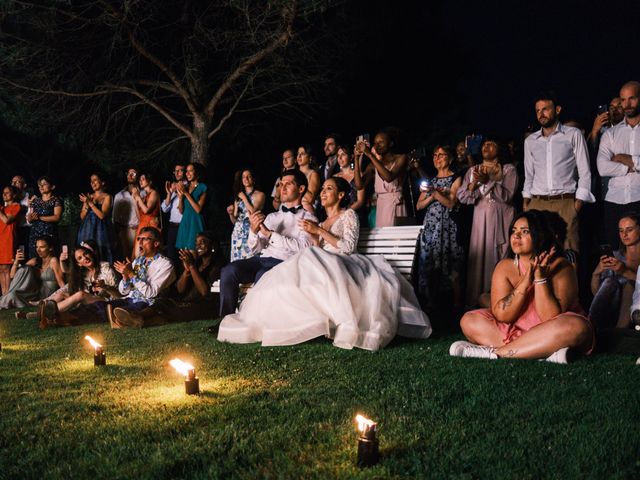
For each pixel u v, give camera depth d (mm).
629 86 6934
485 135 8930
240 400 4145
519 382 4496
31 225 11422
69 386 4648
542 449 3211
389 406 3963
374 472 2932
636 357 5285
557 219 7059
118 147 16656
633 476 2895
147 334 7141
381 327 5961
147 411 3918
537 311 5344
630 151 7008
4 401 4293
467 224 8719
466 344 5559
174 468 3027
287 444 3318
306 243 7270
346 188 7039
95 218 11391
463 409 3893
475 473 2932
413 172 8648
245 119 17172
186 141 16891
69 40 14844
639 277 5625
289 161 9398
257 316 6320
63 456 3238
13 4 13734
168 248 11148
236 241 9219
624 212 7012
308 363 5320
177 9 15336
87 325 8172
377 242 7594
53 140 22219
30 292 10773
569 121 8016
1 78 14828
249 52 15430
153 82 15695
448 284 8156
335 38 15000
